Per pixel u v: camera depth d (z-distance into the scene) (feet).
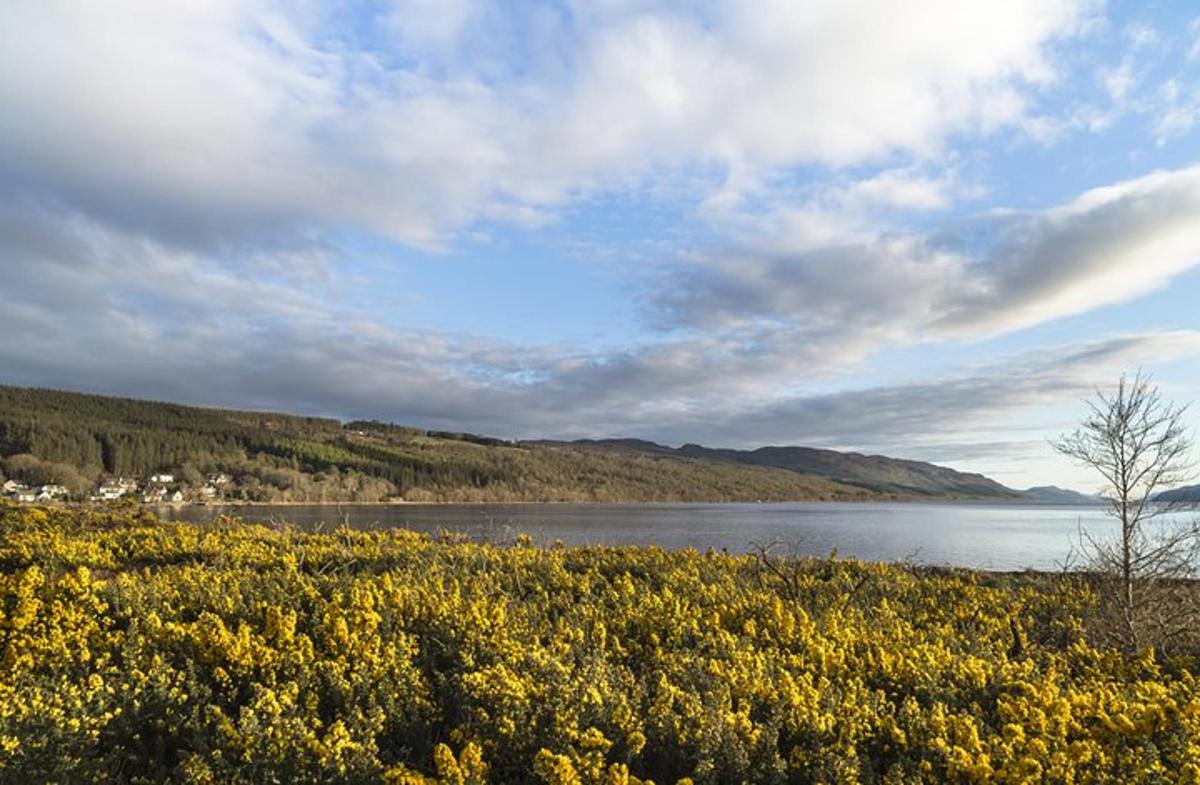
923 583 49.03
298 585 32.09
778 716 19.56
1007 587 48.03
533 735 17.95
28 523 54.75
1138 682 24.61
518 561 45.70
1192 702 19.77
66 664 20.43
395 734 18.79
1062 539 171.42
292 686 19.06
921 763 17.69
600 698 19.35
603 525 207.92
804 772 17.75
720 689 21.12
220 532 55.62
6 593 25.85
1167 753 18.38
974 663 25.20
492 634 25.82
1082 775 17.26
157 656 19.97
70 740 15.75
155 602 27.32
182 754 16.38
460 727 18.52
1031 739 18.54
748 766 17.38
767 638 29.86
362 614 24.61
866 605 41.01
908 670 24.73
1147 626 33.42
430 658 23.91
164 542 48.03
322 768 15.47
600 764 16.47
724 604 35.53
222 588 30.27
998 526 253.03
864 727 19.43
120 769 16.38
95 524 60.64
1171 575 33.65
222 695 19.47
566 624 28.89
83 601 26.17
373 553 46.80
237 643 21.16
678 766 18.12
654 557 51.80
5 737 14.83
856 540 163.02
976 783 16.74
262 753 15.69
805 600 40.45
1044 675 26.48
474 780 15.47
